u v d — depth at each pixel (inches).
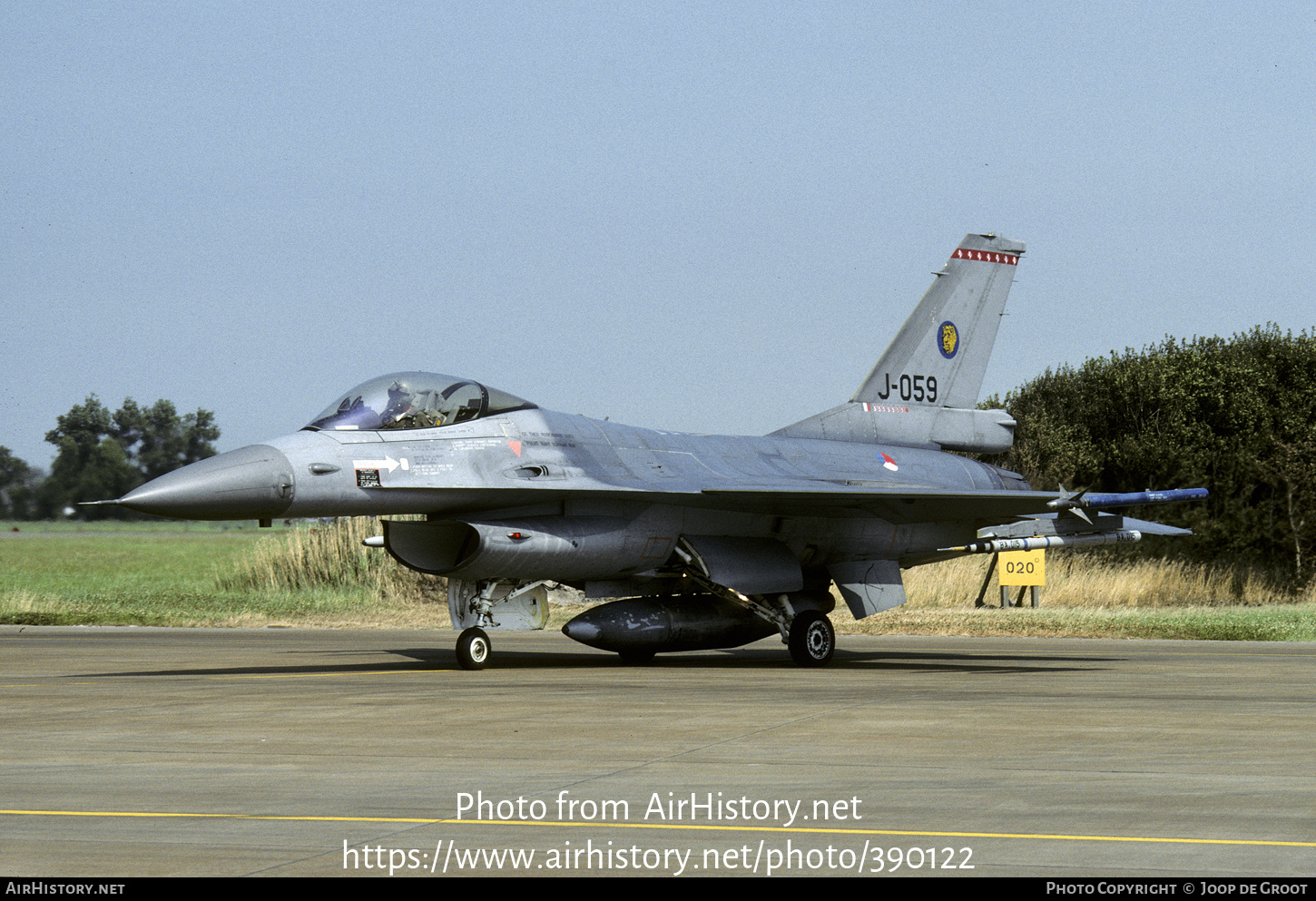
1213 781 494.6
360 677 954.7
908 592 1930.4
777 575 1125.1
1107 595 1916.8
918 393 1369.3
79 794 475.8
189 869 367.6
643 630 1072.2
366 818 433.7
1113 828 417.1
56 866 371.6
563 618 1771.7
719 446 1206.3
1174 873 361.7
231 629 1632.6
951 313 1386.6
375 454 984.3
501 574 1009.5
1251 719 682.2
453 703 764.6
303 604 1911.9
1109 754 560.7
